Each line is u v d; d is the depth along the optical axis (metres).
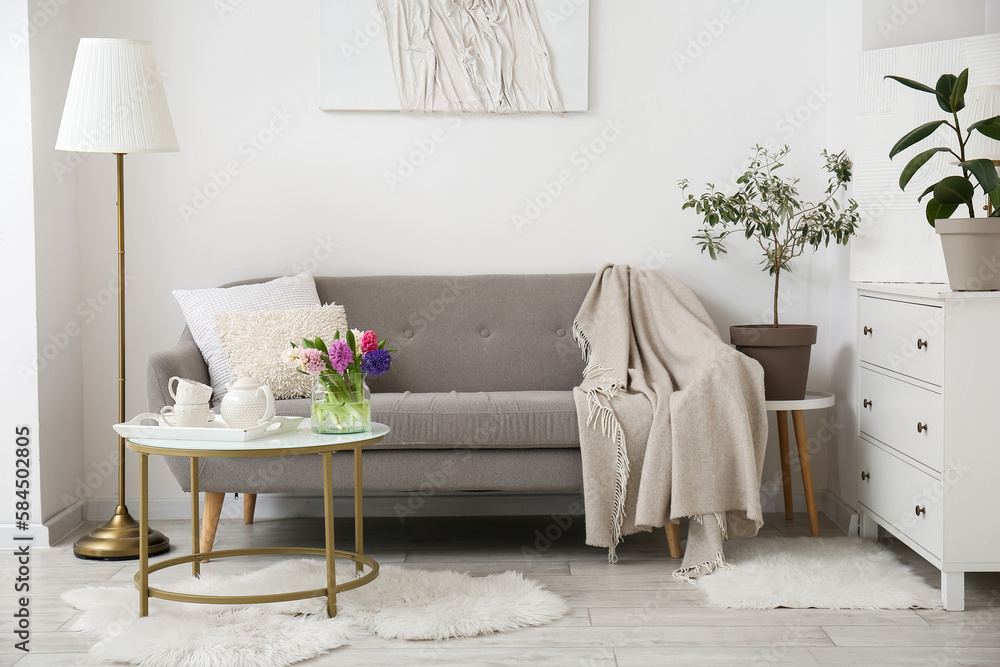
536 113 3.45
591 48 3.44
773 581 2.52
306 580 2.51
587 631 2.23
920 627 2.25
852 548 2.89
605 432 2.74
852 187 3.20
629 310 3.28
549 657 2.06
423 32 3.40
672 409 2.71
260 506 3.45
